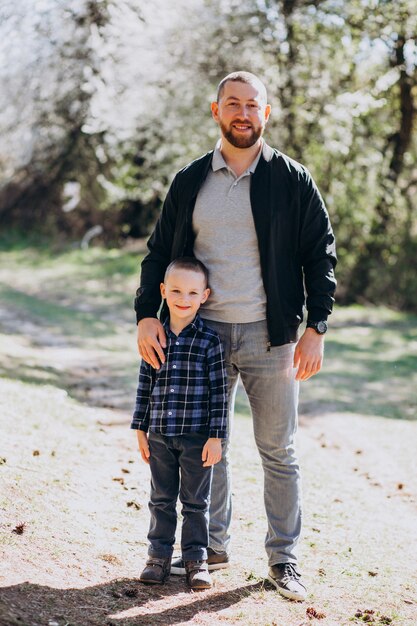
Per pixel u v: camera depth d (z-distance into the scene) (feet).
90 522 12.30
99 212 69.51
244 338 10.44
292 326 10.50
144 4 40.96
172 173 50.49
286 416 10.62
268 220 10.18
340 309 50.19
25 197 71.26
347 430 22.16
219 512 11.22
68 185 60.64
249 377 10.62
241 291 10.36
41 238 70.79
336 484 16.66
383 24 45.42
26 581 9.82
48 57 44.47
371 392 27.81
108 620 9.23
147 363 10.59
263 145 10.37
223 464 11.14
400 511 15.12
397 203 51.49
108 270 58.44
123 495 13.92
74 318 41.24
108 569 10.78
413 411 24.95
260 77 46.52
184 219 10.51
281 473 10.72
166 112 46.93
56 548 11.02
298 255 10.73
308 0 44.80
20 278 56.34
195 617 9.61
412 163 51.93
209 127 47.26
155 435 10.48
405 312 50.75
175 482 10.66
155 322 10.53
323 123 46.44
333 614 10.12
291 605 10.25
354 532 13.57
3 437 15.62
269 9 45.09
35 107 51.01
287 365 10.56
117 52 43.39
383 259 51.52
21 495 12.52
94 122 45.55
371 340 39.86
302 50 46.24
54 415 18.85
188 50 45.32
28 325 37.76
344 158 49.80
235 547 12.26
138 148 52.54
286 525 10.76
